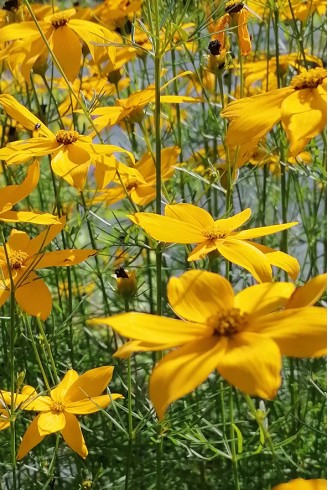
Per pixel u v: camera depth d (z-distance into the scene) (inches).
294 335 13.2
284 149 22.0
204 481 22.8
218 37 19.7
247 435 22.8
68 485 22.5
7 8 23.3
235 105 17.0
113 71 24.1
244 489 22.5
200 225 18.0
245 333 13.4
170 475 23.0
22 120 19.7
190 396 22.3
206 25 19.6
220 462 23.5
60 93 32.6
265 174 24.0
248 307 14.0
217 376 21.1
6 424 17.7
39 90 28.8
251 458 23.0
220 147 26.7
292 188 28.5
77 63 21.6
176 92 24.3
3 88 28.2
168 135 26.3
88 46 21.8
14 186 18.3
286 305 14.0
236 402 22.7
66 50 21.7
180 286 14.2
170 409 19.6
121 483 22.4
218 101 26.9
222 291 14.2
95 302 30.0
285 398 24.5
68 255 18.6
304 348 13.1
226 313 13.6
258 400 23.1
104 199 22.9
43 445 22.5
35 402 18.0
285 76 24.6
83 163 19.0
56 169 18.8
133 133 24.2
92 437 22.9
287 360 25.2
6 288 17.8
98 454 23.1
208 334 13.5
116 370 22.5
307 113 16.1
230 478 22.5
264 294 14.1
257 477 22.9
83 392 17.7
